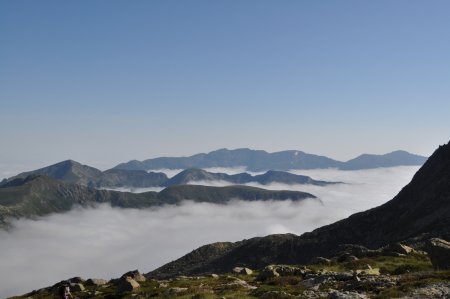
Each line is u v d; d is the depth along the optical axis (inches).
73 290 2094.0
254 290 1391.5
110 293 1784.0
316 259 2233.0
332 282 1407.5
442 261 1428.4
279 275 1759.4
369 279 1347.2
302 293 1253.7
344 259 2282.2
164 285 1806.1
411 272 1498.5
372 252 2332.7
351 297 1071.6
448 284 1087.0
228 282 1726.1
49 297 1994.3
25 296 2301.9
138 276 2144.4
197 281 1867.6
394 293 1048.2
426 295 1000.9
